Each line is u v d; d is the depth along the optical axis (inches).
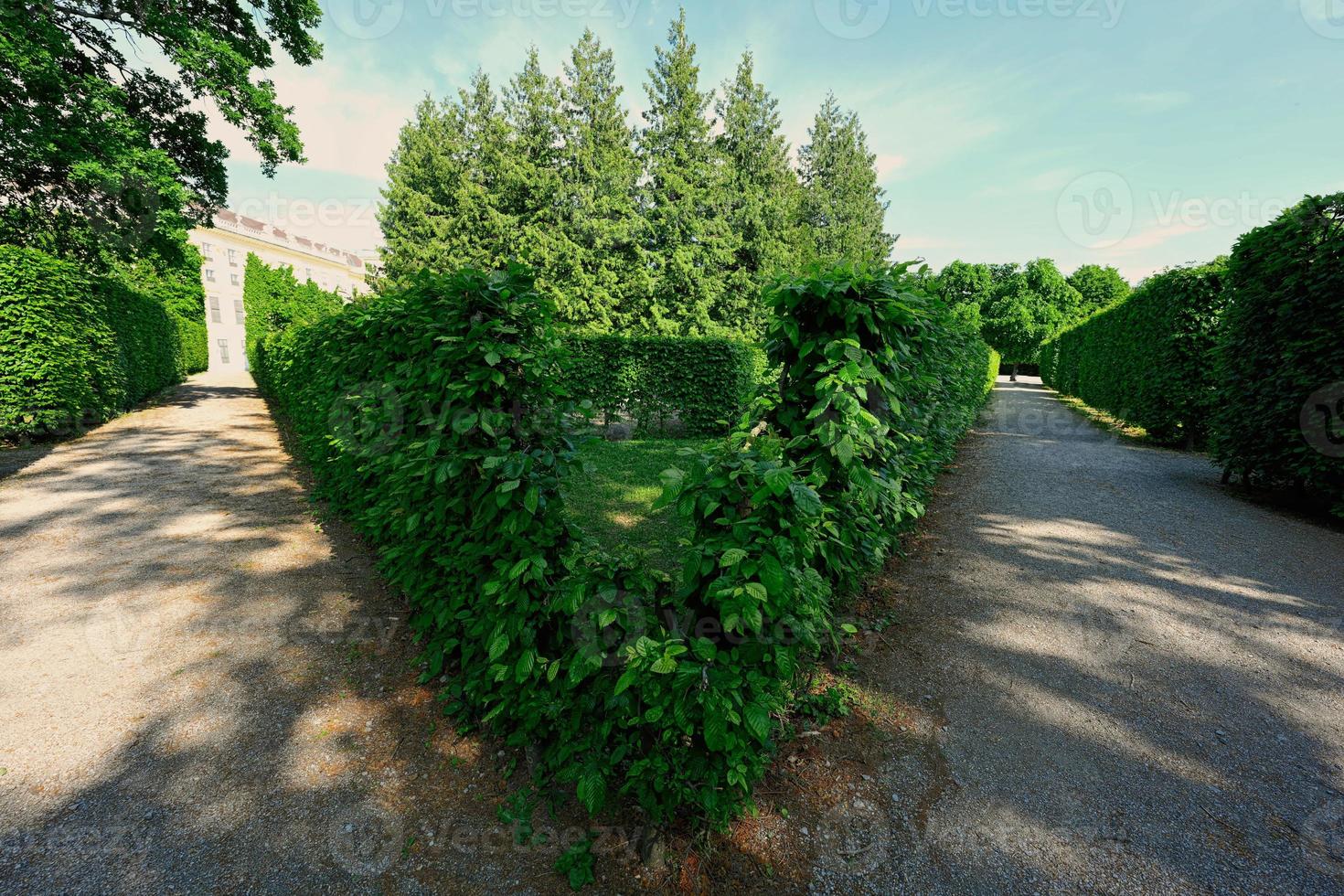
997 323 1510.8
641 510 211.9
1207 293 352.2
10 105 370.9
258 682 112.5
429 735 97.7
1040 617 138.9
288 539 188.9
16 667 116.0
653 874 71.9
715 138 960.9
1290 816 80.7
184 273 1012.5
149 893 69.2
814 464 100.6
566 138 935.7
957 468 308.7
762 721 65.0
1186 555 178.2
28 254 319.6
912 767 90.7
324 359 220.5
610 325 844.6
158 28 427.8
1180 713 103.3
